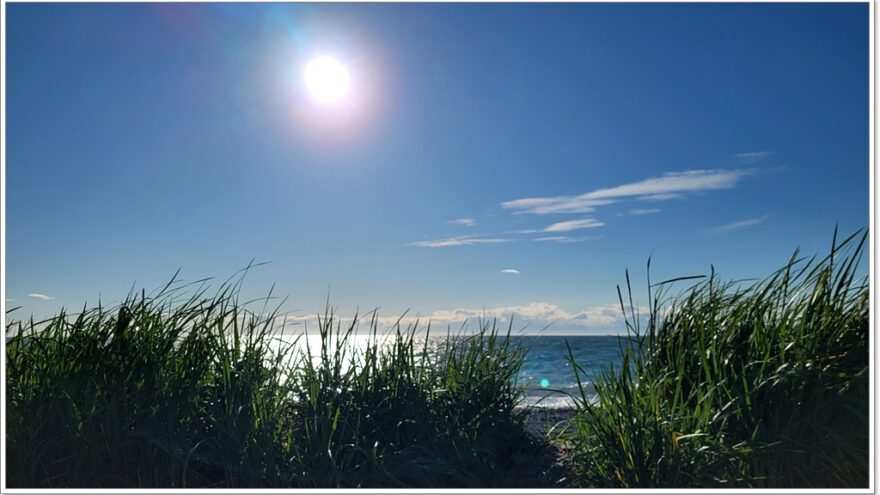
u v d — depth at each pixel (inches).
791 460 139.3
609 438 144.2
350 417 162.1
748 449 135.5
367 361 170.4
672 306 166.9
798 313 156.7
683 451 137.9
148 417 155.6
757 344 152.7
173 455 149.9
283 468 149.5
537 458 169.9
